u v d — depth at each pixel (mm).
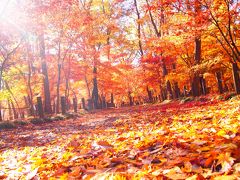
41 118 17828
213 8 12344
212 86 37594
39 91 31266
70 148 6000
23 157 6176
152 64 28391
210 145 3469
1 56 25172
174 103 21031
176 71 25188
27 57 25562
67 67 31281
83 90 52562
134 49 41188
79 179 3334
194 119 7996
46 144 8336
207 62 17953
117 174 2906
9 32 17141
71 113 22688
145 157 3762
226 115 7500
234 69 15688
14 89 30719
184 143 3814
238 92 15445
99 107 38188
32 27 17406
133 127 9211
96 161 4008
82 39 27094
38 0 16906
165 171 2738
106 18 31453
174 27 15039
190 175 2611
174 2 12430
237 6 12180
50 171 4156
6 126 14711
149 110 17312
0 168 5227
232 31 15344
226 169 2508
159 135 5340
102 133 8828
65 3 18922
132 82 42531
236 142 3203
